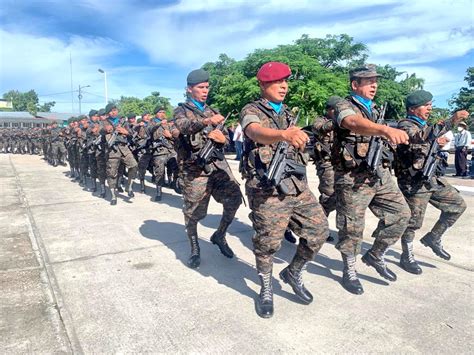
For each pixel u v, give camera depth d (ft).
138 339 8.49
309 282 11.37
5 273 12.17
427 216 19.43
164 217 19.58
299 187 9.16
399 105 80.02
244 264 12.89
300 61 58.23
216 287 11.09
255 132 8.23
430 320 9.16
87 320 9.31
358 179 10.20
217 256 13.66
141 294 10.66
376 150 9.93
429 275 11.85
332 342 8.28
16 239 15.79
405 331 8.70
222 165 12.69
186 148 12.31
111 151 22.44
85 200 24.23
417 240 15.34
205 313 9.58
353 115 8.61
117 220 18.94
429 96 11.64
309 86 56.44
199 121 10.98
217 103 63.52
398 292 10.68
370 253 11.46
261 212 9.14
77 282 11.49
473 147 39.52
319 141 11.85
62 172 40.70
